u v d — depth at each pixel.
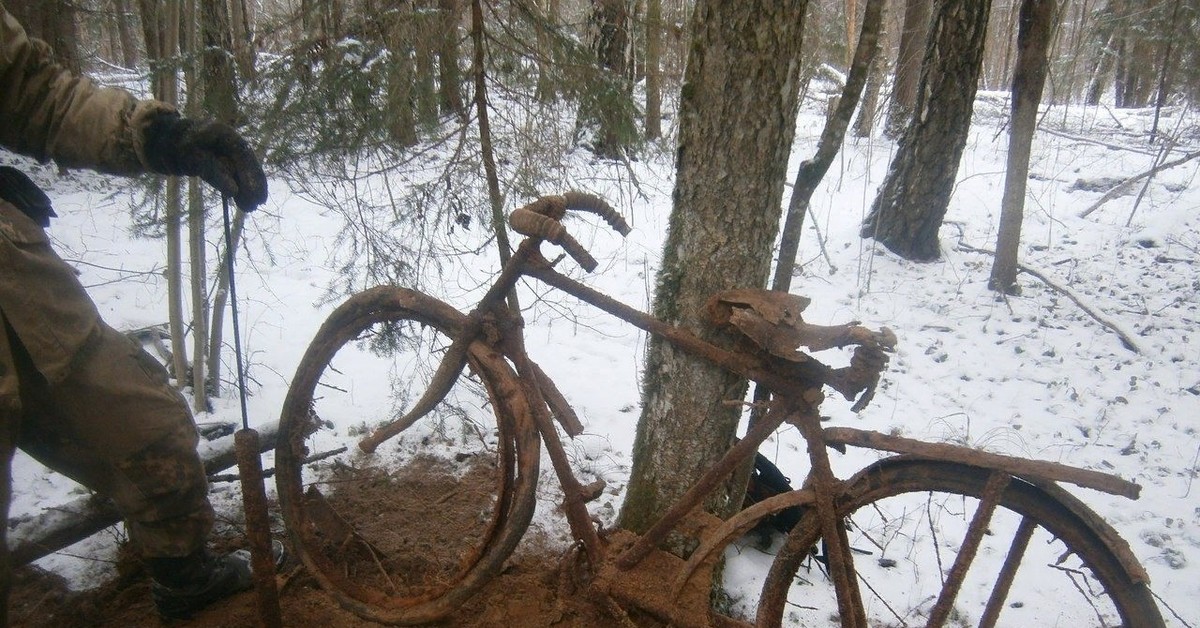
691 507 2.16
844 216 8.03
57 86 1.98
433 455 3.41
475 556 2.25
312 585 2.61
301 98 2.65
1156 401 4.37
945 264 6.77
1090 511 1.84
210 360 3.72
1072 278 6.46
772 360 2.05
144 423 2.07
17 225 1.84
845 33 7.60
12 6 4.52
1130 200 8.26
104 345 2.01
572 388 4.15
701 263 2.36
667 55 3.25
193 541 2.26
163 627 2.40
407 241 3.11
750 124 2.24
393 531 2.90
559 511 3.07
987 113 13.55
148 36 3.42
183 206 3.32
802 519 2.09
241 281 5.22
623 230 2.27
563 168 3.05
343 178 2.89
